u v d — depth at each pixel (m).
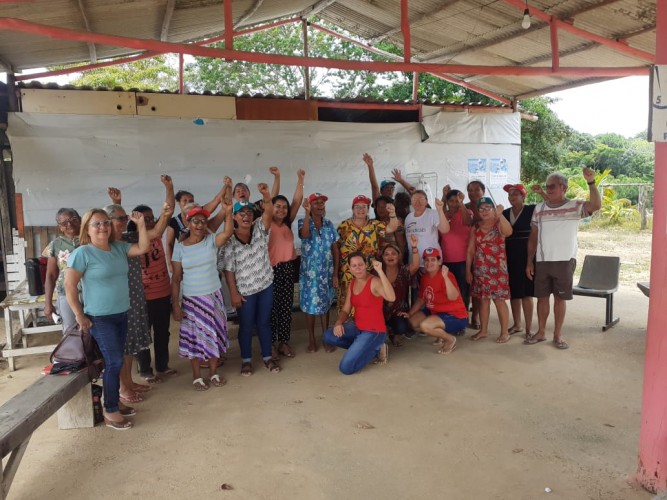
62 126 6.16
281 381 4.33
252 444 3.24
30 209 6.12
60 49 6.12
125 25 5.92
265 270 4.45
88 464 3.04
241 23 7.35
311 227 4.89
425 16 6.37
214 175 6.80
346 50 16.02
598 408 3.65
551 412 3.60
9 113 5.96
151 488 2.78
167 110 6.55
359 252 4.51
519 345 5.11
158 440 3.32
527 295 5.23
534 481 2.76
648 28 5.44
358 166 7.48
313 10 7.38
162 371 4.54
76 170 6.25
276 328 4.91
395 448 3.16
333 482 2.80
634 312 6.33
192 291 4.13
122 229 3.71
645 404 2.65
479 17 6.06
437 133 7.83
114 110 6.35
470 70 5.25
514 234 5.27
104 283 3.32
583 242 13.08
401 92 14.59
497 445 3.16
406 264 5.59
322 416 3.63
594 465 2.91
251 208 4.33
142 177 6.51
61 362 3.38
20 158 6.05
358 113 7.59
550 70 5.50
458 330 5.02
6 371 4.78
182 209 4.64
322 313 4.95
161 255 4.46
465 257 5.46
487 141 8.21
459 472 2.87
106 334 3.37
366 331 4.50
